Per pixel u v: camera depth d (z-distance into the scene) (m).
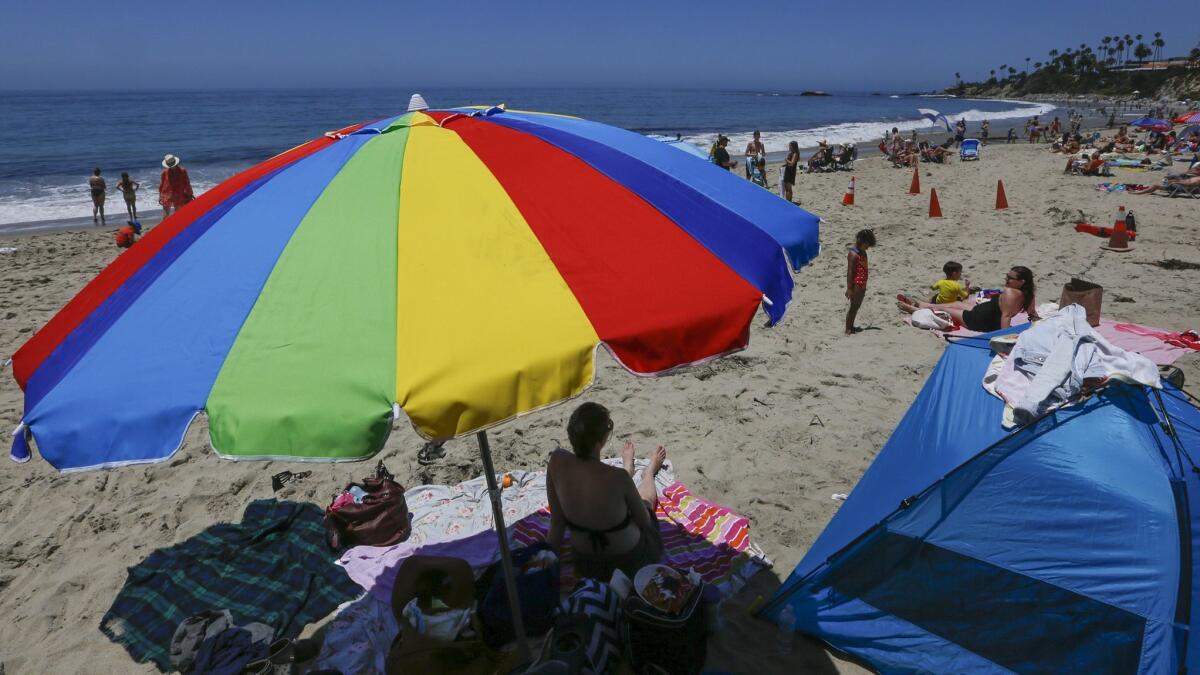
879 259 12.64
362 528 4.82
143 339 2.35
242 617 4.20
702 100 162.75
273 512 5.32
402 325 2.20
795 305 10.12
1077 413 3.67
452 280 2.36
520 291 2.34
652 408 6.99
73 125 66.75
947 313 8.95
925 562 3.78
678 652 2.85
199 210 3.04
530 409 2.09
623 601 2.95
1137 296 9.70
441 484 5.73
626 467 5.11
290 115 85.75
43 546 5.07
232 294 2.40
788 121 78.50
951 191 20.73
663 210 2.88
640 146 3.51
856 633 3.81
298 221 2.64
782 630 3.87
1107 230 13.50
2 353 8.82
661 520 4.95
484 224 2.59
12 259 14.13
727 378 7.64
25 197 24.92
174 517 5.37
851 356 8.14
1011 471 3.66
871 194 20.64
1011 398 3.97
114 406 2.14
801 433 6.38
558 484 3.62
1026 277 7.79
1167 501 3.32
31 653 4.04
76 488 5.86
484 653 3.25
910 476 4.07
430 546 4.79
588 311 2.32
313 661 3.86
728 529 4.84
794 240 2.98
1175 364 7.07
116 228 18.53
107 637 4.15
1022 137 47.38
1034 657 3.39
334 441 1.97
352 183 2.81
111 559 4.89
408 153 2.99
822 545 4.23
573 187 2.88
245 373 2.13
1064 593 3.39
